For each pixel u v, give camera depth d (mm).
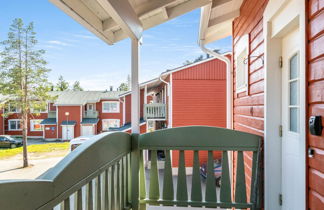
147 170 8133
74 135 15719
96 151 1356
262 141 2078
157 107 10445
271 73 1983
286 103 1854
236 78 3607
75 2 1832
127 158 2086
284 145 1880
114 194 1680
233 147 2104
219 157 8461
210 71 9375
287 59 1849
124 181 1995
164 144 2172
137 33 2232
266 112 1982
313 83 1224
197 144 2139
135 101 2256
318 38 1167
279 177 1933
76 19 1997
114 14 1619
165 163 2178
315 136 1196
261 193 2057
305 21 1310
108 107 16891
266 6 2039
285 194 1843
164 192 2164
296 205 1623
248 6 2818
